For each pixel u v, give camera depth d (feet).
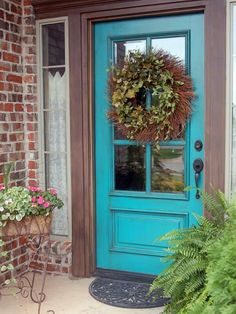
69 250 11.10
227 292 4.73
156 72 9.78
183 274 7.33
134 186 10.68
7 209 8.15
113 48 10.53
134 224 10.71
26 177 11.30
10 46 10.58
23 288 10.31
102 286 10.30
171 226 10.33
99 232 11.07
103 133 10.79
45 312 9.01
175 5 9.64
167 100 9.70
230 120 9.43
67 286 10.43
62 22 10.79
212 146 9.57
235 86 9.41
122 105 10.11
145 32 10.15
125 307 9.18
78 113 10.73
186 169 10.04
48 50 11.07
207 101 9.56
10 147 10.66
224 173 9.50
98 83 10.72
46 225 8.59
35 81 11.14
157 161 10.37
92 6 10.35
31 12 10.97
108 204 10.91
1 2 10.19
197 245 7.62
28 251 11.33
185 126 9.91
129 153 10.61
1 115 10.30
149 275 10.60
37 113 11.22
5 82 10.42
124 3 10.06
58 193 11.34
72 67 10.69
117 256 10.93
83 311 9.05
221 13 9.27
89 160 10.82
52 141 11.34
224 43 9.30
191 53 9.77
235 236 5.27
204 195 8.50
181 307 7.52
